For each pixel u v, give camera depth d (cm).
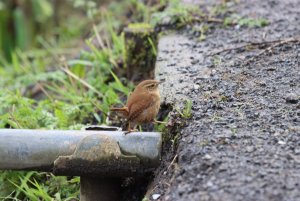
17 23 2158
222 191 730
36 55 1884
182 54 1223
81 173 888
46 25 2333
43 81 1536
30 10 2277
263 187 725
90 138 876
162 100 1044
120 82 1302
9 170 931
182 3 1521
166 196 768
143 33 1380
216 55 1197
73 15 2364
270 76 1065
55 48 1945
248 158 793
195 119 921
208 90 1033
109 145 872
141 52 1384
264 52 1165
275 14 1395
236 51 1206
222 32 1327
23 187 1014
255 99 977
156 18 1405
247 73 1088
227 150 818
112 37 1495
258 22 1333
